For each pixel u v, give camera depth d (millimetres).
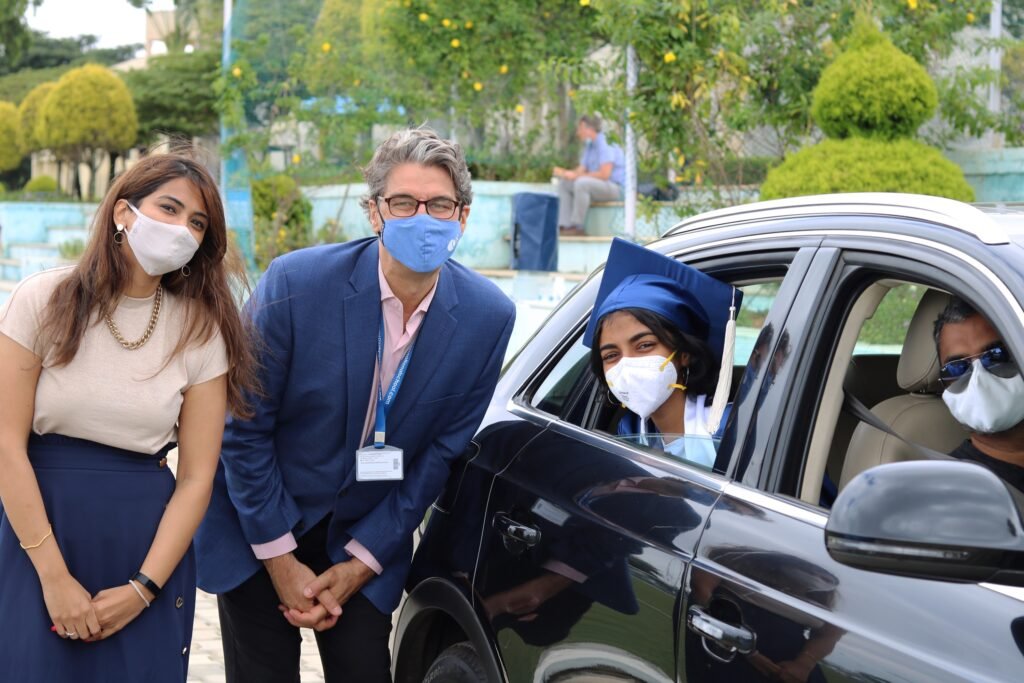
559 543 2508
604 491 2480
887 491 1590
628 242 2803
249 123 11008
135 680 2682
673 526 2229
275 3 10758
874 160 6613
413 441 3043
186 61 22438
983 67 7844
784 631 1900
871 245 2158
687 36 7664
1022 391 2121
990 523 1527
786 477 2137
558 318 3143
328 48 10695
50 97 21531
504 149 11117
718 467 2270
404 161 2824
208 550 3119
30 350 2555
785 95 7984
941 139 7938
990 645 1635
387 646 3141
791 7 7727
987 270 1928
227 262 2777
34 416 2598
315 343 2938
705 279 2660
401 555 3119
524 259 10164
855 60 6840
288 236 11070
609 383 2729
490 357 3068
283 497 3053
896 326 2775
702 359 2705
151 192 2562
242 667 3234
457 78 10594
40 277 2607
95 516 2613
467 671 2830
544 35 10289
